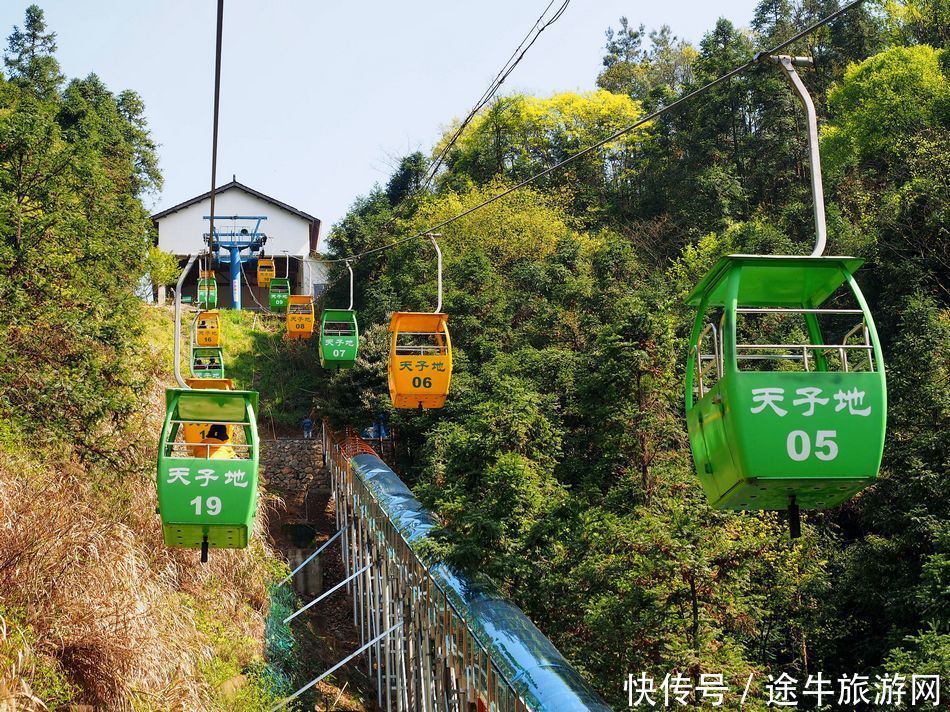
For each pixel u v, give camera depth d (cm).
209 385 1730
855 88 3794
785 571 1684
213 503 1216
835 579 1858
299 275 5659
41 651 1339
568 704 1185
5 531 1416
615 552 1546
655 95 5397
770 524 1766
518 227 4275
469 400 2475
